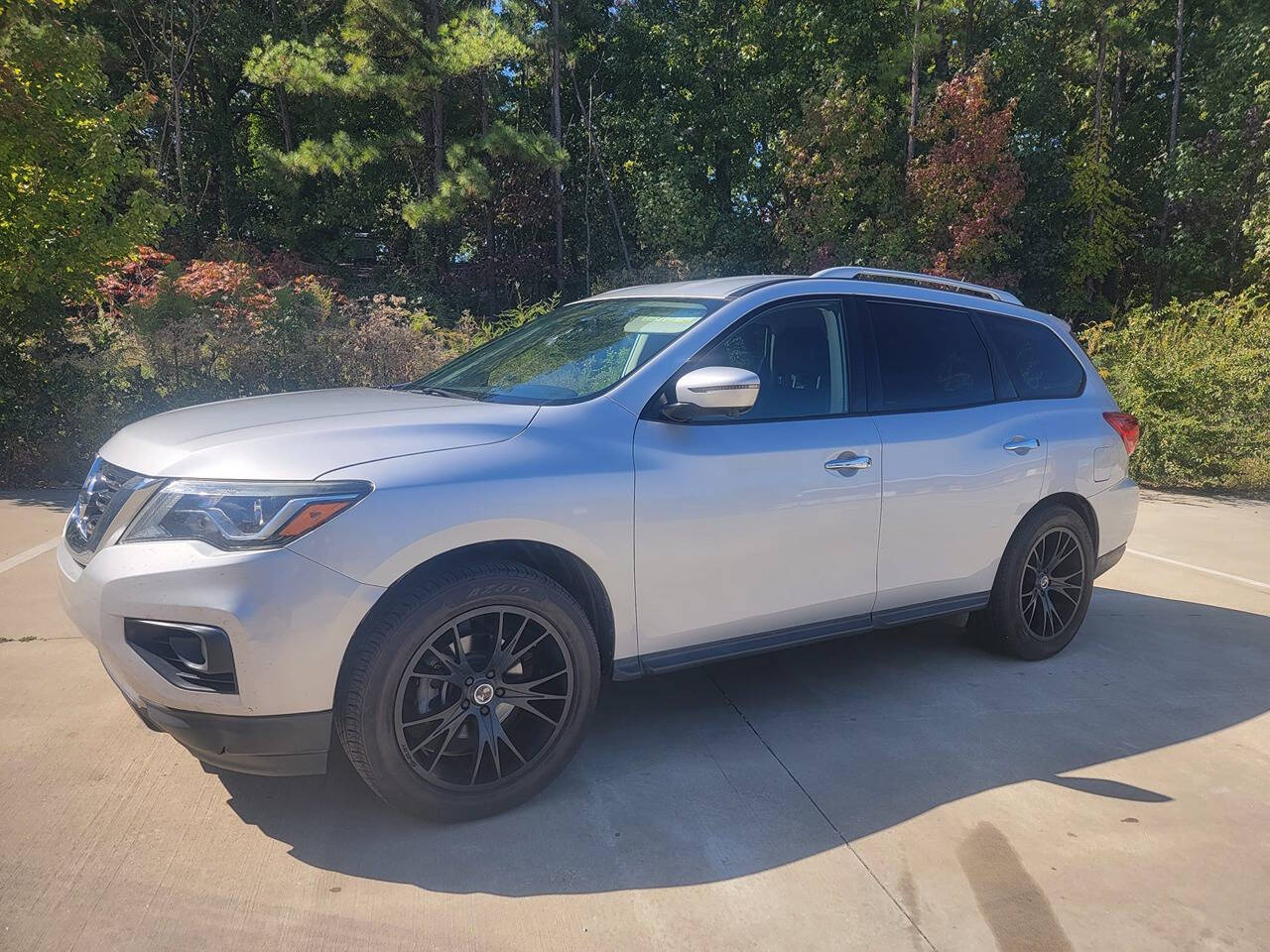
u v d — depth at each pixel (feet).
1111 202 86.12
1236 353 34.81
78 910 7.78
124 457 9.51
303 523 8.41
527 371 11.91
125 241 27.66
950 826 9.64
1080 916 8.14
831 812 9.87
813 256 78.95
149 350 30.14
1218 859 9.11
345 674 8.71
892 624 12.87
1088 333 41.29
